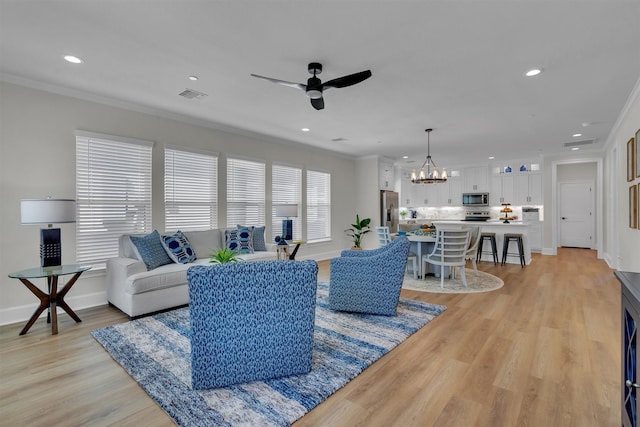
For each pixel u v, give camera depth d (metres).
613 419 1.68
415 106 4.08
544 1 2.03
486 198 8.87
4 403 1.84
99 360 2.38
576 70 3.04
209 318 1.93
